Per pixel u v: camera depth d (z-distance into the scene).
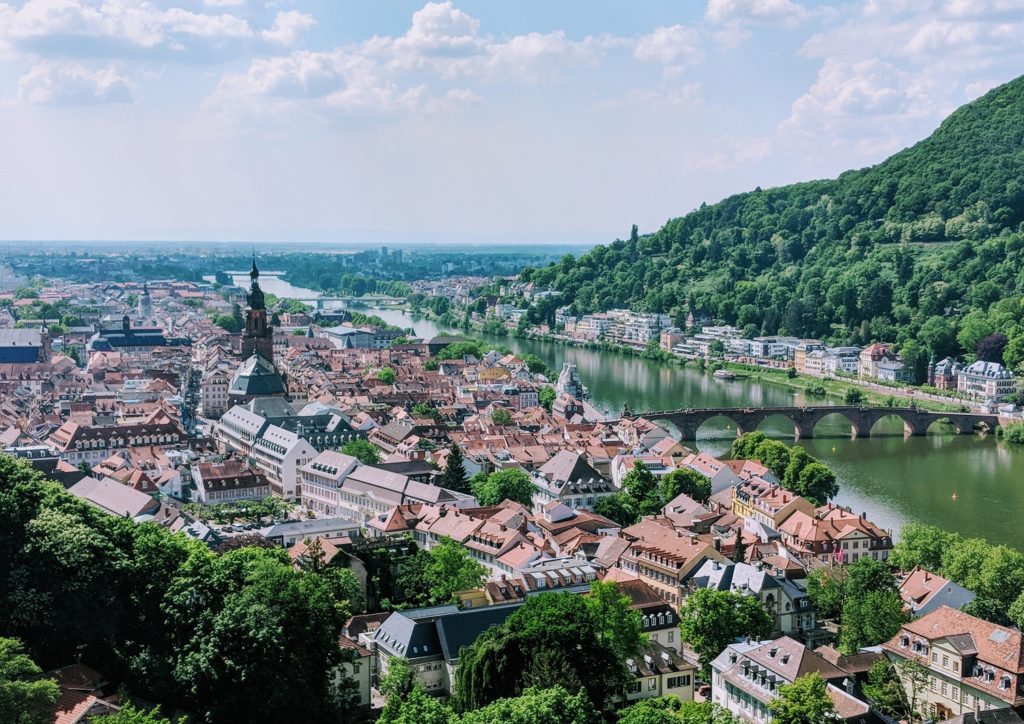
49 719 170.50
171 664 198.50
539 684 195.38
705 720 188.25
